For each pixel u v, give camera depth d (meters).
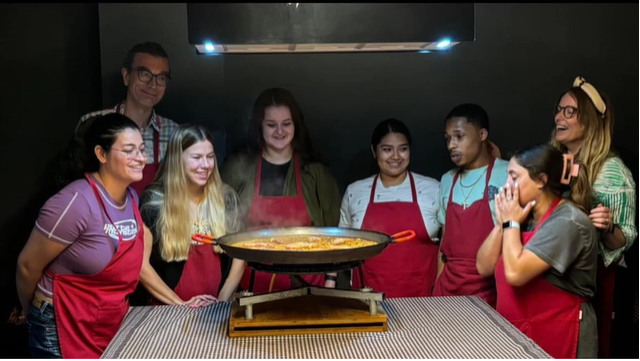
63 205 2.40
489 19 3.34
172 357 1.86
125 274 2.55
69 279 2.49
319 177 3.34
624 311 3.42
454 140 3.21
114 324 2.56
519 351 1.89
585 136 3.19
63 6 3.14
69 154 3.15
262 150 3.31
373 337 2.03
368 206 3.31
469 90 3.38
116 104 3.27
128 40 3.23
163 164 3.08
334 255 1.98
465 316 2.26
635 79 3.38
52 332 2.53
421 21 2.18
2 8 3.02
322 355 1.87
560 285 2.67
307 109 3.33
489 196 3.14
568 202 2.69
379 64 3.33
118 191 2.58
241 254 2.03
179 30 3.26
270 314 2.11
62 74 3.17
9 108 3.05
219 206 3.13
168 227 3.04
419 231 3.29
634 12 3.35
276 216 3.31
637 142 3.40
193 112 3.30
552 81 3.38
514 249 2.67
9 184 3.07
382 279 3.32
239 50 2.58
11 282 3.11
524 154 2.73
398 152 3.25
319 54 3.31
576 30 3.36
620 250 3.14
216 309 2.38
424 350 1.91
